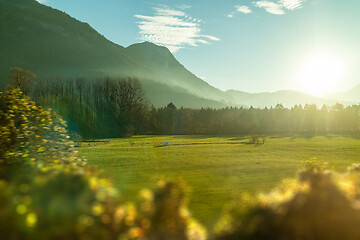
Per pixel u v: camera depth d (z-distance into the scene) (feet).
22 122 32.48
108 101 389.80
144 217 12.36
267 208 11.86
